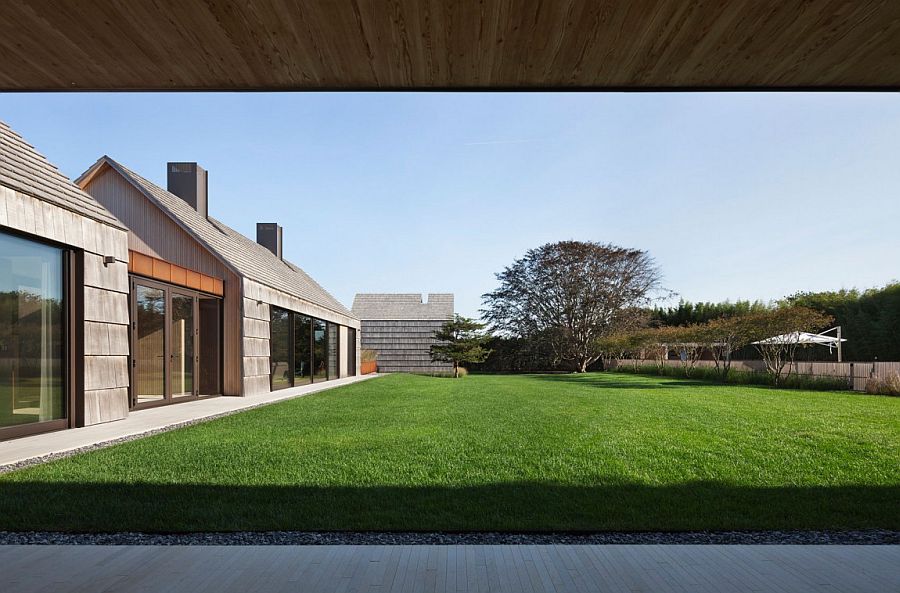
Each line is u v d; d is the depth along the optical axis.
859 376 15.47
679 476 4.56
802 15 3.10
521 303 31.91
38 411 7.10
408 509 3.68
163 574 2.75
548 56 3.54
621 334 27.56
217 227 16.30
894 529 3.35
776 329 16.39
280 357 15.84
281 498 3.93
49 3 2.98
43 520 3.47
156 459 5.24
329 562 2.90
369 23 3.16
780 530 3.35
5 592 2.55
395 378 22.28
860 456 5.39
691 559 2.93
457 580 2.69
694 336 19.86
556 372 31.23
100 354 8.06
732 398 12.09
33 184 6.96
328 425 7.57
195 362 12.02
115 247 8.48
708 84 3.92
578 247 31.00
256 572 2.77
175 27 3.22
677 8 3.03
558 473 4.66
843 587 2.60
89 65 3.65
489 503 3.82
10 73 3.74
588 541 3.21
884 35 3.31
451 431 6.96
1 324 6.55
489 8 3.02
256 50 3.46
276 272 17.53
